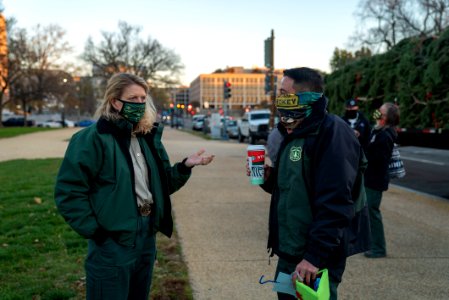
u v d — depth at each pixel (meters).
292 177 2.35
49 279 4.20
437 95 12.78
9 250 4.95
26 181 10.02
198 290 4.07
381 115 5.05
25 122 58.06
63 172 2.35
